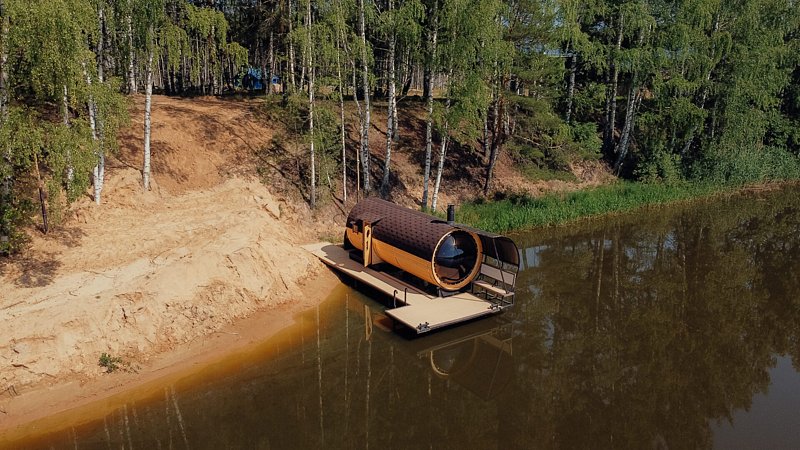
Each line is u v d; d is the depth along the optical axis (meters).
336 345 14.51
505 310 17.23
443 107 23.56
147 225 17.47
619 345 15.34
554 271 21.05
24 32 12.77
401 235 16.86
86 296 13.16
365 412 12.02
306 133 23.73
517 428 11.55
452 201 26.69
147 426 11.01
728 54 32.91
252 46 34.31
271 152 24.08
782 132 40.53
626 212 29.72
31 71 13.42
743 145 36.12
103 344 12.46
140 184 19.47
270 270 16.59
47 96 15.11
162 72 36.03
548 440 11.13
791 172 38.66
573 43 28.03
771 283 20.14
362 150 23.94
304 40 20.16
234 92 34.25
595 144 31.39
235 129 24.55
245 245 16.41
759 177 37.19
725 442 11.03
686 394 12.94
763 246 24.59
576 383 13.45
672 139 34.84
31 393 11.27
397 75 28.91
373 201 19.41
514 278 15.98
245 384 12.62
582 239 25.11
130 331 12.95
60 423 10.85
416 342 14.80
